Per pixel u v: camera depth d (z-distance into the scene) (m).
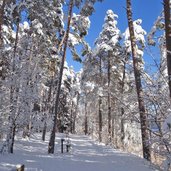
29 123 18.48
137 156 17.84
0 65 20.52
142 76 12.52
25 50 18.58
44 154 17.95
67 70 45.88
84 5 20.88
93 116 55.47
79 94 65.69
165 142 10.44
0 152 16.64
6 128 16.64
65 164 14.08
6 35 23.47
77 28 23.03
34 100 18.19
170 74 9.61
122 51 31.80
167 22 9.74
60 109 53.47
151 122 12.19
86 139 37.91
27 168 11.97
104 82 36.06
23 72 17.70
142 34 30.41
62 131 54.69
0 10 18.11
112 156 17.97
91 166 13.91
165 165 10.18
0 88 17.44
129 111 13.45
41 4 21.89
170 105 10.42
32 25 23.56
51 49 26.30
